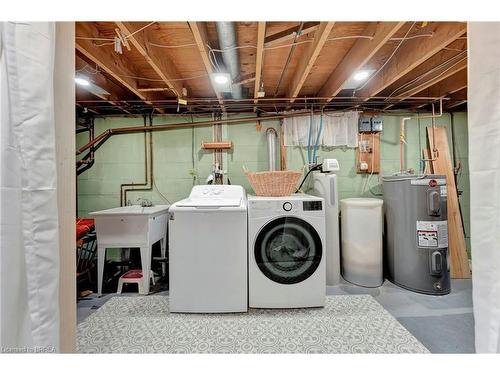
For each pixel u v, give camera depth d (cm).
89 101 294
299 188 331
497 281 72
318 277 224
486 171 74
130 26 163
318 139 336
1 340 69
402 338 181
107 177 344
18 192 70
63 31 91
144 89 261
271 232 223
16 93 70
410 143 347
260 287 221
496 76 72
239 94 292
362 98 298
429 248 254
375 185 345
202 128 347
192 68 256
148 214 257
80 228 275
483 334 75
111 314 218
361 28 196
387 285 278
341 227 302
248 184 344
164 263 300
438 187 253
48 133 75
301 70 232
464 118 346
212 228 216
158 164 347
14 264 70
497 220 72
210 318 210
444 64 225
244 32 192
